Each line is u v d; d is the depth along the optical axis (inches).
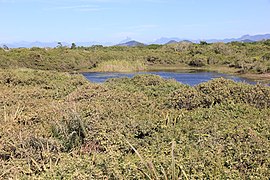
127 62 1557.6
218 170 146.9
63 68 1502.2
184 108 287.0
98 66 1526.8
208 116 248.8
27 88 399.2
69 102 289.7
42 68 1459.2
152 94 361.1
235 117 247.9
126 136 203.2
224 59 1644.9
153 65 1684.3
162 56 1765.5
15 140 191.0
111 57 1721.2
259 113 256.7
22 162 169.0
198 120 241.8
